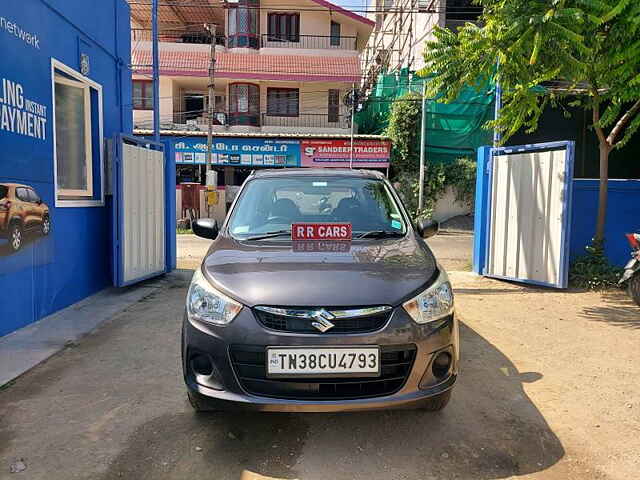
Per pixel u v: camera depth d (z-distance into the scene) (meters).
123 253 6.58
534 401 3.52
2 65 4.57
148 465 2.71
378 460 2.77
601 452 2.88
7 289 4.77
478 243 8.16
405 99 20.88
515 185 7.46
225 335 2.72
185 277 7.95
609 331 5.14
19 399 3.48
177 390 3.64
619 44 6.00
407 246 3.53
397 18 28.64
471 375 3.97
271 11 25.36
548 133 16.73
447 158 21.27
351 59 24.78
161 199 7.76
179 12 25.62
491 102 20.72
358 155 20.80
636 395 3.63
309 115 24.70
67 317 5.47
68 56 5.89
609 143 7.26
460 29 6.58
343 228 3.68
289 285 2.81
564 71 6.09
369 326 2.70
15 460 2.74
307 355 2.63
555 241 6.89
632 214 7.78
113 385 3.72
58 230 5.68
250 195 4.31
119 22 7.41
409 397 2.69
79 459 2.76
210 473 2.64
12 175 4.76
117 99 7.39
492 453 2.85
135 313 5.69
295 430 3.09
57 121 5.90
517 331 5.14
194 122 23.78
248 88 24.17
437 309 2.88
